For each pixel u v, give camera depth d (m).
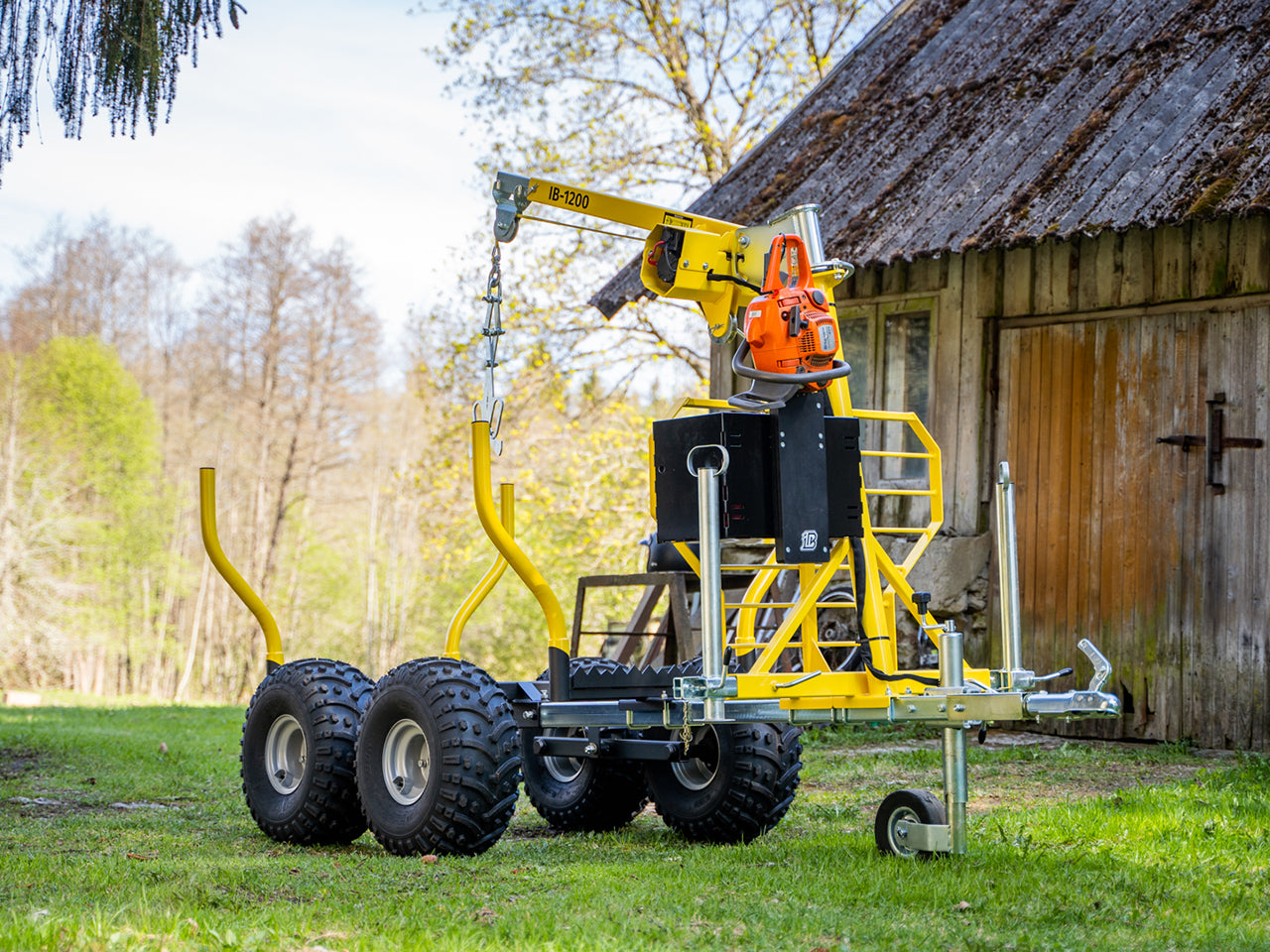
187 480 46.50
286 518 43.44
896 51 12.64
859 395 10.85
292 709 5.10
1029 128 9.86
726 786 5.04
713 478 4.15
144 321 50.62
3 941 3.00
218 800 6.34
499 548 4.78
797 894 3.79
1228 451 8.57
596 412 20.02
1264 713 8.29
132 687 47.19
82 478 39.44
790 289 4.40
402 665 4.78
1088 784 6.72
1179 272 8.89
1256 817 5.23
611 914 3.49
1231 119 8.60
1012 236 8.60
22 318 47.78
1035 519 9.61
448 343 19.58
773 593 9.80
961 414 10.04
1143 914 3.63
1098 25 10.73
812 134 12.05
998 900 3.72
